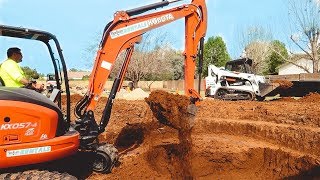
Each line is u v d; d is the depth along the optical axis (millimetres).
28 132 5152
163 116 8789
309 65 45562
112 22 7500
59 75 6230
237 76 18016
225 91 18250
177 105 8516
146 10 7762
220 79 18344
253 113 13461
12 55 6598
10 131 5031
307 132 10008
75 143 5707
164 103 8625
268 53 39844
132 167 8227
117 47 7531
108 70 7461
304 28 29250
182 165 9164
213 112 14102
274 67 51062
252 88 17672
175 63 44438
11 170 5141
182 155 9273
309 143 9766
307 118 11445
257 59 38156
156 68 31969
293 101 15969
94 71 7398
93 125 7262
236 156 9555
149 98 8828
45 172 4980
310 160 8727
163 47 34000
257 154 9797
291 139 10328
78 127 7148
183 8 8039
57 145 5340
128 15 7598
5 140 5000
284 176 9109
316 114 11453
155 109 8875
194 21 8117
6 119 5012
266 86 17281
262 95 17406
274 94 17859
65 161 6633
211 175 9367
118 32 7531
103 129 7445
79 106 7359
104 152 7340
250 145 10234
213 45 56656
